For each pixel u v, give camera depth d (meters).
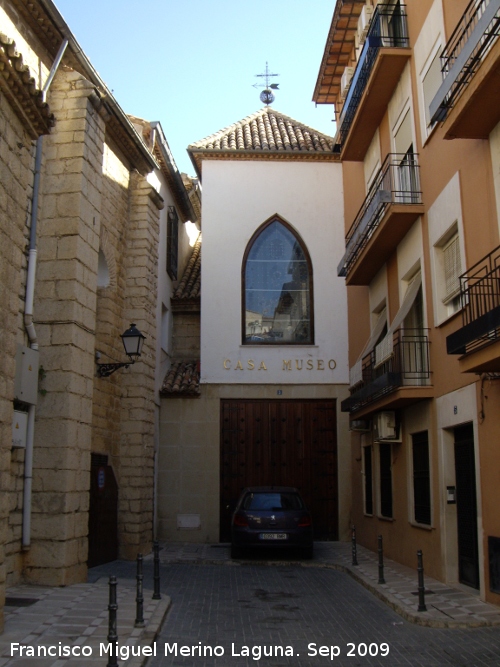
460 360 9.40
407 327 13.95
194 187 25.27
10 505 10.16
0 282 7.74
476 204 10.24
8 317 7.91
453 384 11.20
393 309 14.79
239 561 14.90
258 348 19.62
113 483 14.72
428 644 7.91
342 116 17.72
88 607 9.10
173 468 18.86
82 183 11.61
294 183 20.66
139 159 16.14
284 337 19.91
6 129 7.93
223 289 19.95
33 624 8.12
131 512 15.00
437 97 9.82
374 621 9.15
